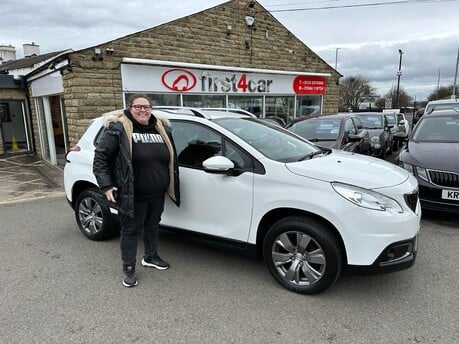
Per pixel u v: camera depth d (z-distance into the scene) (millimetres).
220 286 3303
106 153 3051
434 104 12609
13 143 13148
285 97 13172
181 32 10102
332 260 2934
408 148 5762
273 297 3107
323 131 7484
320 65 14180
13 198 6918
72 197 4594
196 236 3619
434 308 2916
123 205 3059
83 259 3934
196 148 3582
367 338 2564
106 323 2754
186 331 2654
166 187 3342
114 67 8758
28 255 4059
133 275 3332
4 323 2758
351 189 2885
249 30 11781
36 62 12055
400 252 2922
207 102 10922
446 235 4480
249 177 3225
